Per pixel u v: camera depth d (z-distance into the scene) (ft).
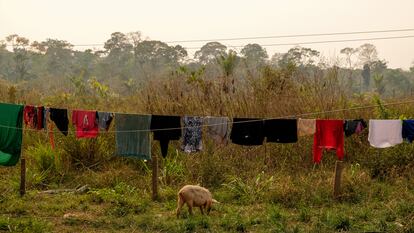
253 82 48.78
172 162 41.32
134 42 208.64
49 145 44.55
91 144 44.34
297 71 50.49
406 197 35.04
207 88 48.01
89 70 184.34
